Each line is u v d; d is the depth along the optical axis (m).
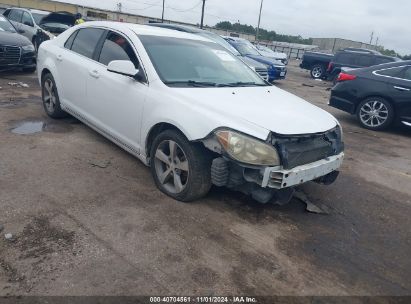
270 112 3.58
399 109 7.80
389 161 6.11
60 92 5.56
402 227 3.89
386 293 2.83
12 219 3.20
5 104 6.78
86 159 4.62
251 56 14.30
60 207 3.47
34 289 2.46
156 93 3.85
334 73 18.00
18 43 9.69
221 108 3.46
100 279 2.61
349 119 9.20
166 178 3.87
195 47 4.71
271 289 2.72
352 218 3.95
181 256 2.96
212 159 3.57
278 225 3.59
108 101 4.50
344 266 3.09
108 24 4.90
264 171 3.19
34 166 4.28
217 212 3.66
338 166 3.93
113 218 3.37
